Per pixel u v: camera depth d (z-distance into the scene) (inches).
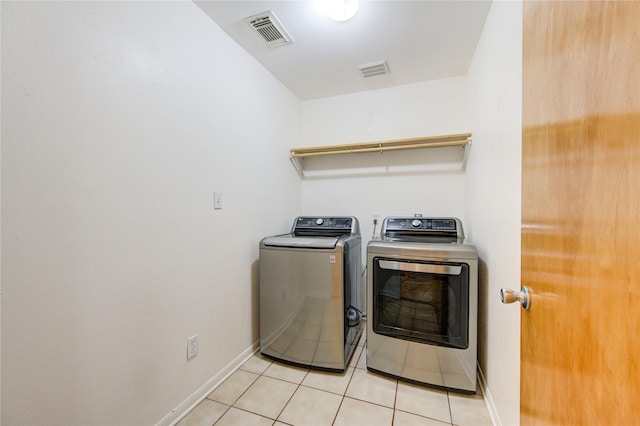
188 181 58.3
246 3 60.1
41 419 35.5
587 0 18.3
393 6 61.7
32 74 34.4
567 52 21.0
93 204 41.1
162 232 52.4
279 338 75.7
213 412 57.1
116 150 44.2
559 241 22.4
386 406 58.4
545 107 25.0
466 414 56.1
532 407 28.0
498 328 52.2
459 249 61.8
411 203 100.7
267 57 81.9
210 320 64.2
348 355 75.1
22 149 33.6
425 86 98.2
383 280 68.9
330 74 92.8
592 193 17.9
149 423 49.7
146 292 49.4
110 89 43.3
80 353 39.6
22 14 33.4
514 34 45.4
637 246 14.1
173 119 54.7
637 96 14.0
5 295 32.4
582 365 19.0
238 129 74.6
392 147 93.2
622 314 15.1
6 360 32.6
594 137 17.6
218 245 66.9
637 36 14.0
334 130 110.3
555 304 23.0
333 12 61.0
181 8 56.8
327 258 71.1
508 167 47.4
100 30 41.8
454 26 68.2
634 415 14.0
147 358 49.5
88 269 40.5
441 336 63.6
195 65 60.3
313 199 113.7
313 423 54.1
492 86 58.8
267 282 77.0
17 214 33.3
